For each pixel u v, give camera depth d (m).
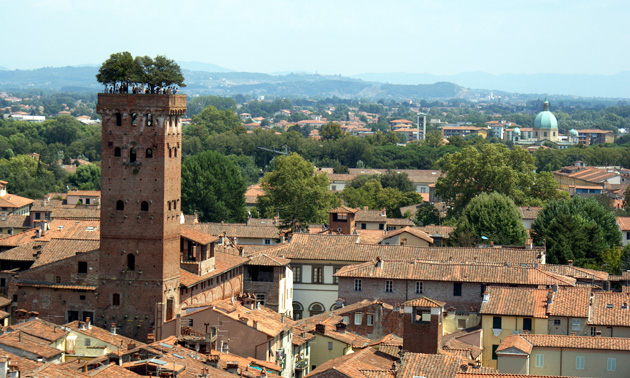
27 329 167.25
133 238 199.75
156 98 198.38
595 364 164.50
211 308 179.25
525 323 191.50
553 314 189.62
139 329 199.38
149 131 199.12
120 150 199.88
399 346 167.75
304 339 187.62
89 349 170.75
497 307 193.88
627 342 165.38
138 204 199.50
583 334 188.25
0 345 155.38
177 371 133.12
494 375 143.62
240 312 183.88
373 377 145.38
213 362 147.88
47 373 126.25
